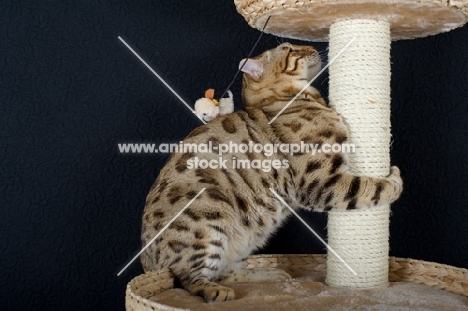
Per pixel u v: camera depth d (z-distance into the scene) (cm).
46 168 172
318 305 129
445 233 173
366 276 141
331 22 143
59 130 172
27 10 172
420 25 144
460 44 174
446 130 174
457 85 174
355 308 127
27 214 171
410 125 175
